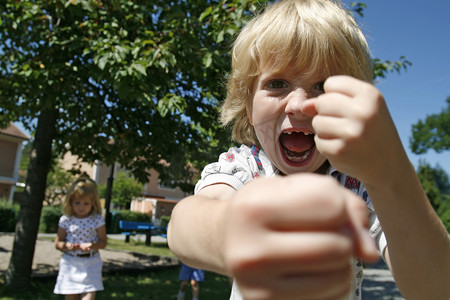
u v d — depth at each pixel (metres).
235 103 1.39
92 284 3.95
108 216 12.43
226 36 4.83
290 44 1.07
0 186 25.94
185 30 4.82
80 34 5.27
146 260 10.08
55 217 18.31
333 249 0.26
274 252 0.26
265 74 1.13
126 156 7.67
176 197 37.16
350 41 1.14
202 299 6.09
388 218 0.65
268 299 0.27
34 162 6.45
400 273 0.74
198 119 6.40
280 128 1.12
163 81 5.25
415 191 0.62
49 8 5.23
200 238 0.49
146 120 6.93
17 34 5.47
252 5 4.48
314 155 1.15
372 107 0.49
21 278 6.05
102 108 6.91
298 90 1.09
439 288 0.74
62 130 7.79
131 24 5.34
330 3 1.19
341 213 0.28
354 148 0.50
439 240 0.70
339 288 0.28
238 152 1.33
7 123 8.36
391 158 0.53
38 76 5.02
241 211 0.28
